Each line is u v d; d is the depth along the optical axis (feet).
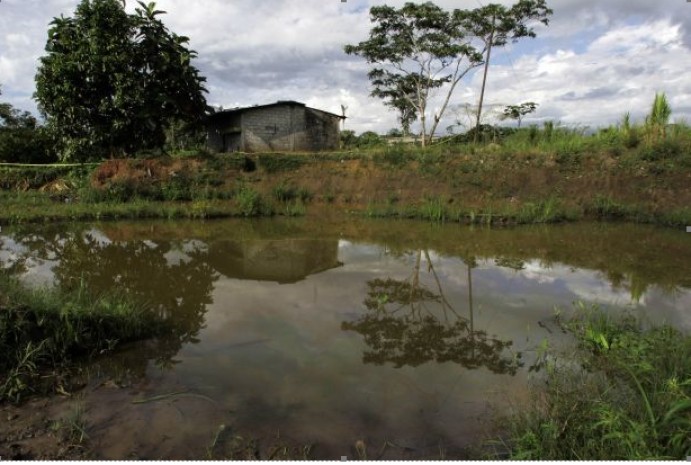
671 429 10.21
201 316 19.76
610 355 15.11
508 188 53.83
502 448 10.85
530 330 18.24
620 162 52.85
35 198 55.16
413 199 55.57
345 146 112.88
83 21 58.59
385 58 87.61
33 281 24.72
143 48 60.85
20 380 13.58
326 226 45.32
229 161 62.49
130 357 15.78
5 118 98.48
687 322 18.84
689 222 42.19
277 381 14.07
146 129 63.36
